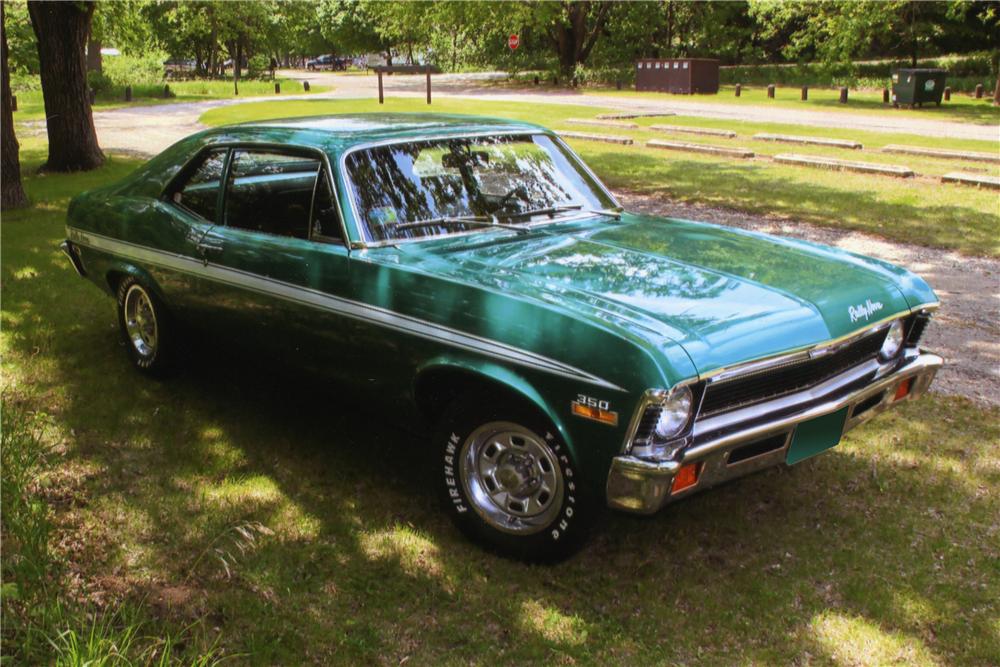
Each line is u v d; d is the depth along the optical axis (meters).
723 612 3.16
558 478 3.24
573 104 31.28
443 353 3.43
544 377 3.12
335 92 42.56
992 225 10.16
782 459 3.33
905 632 3.05
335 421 4.77
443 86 45.56
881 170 14.28
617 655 2.93
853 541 3.63
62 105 14.73
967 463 4.34
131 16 26.48
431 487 4.07
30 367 5.41
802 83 43.91
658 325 3.06
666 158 16.42
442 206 4.02
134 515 3.73
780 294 3.45
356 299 3.74
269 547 3.52
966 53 46.78
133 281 5.16
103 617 2.80
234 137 4.55
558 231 4.13
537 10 41.75
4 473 3.51
